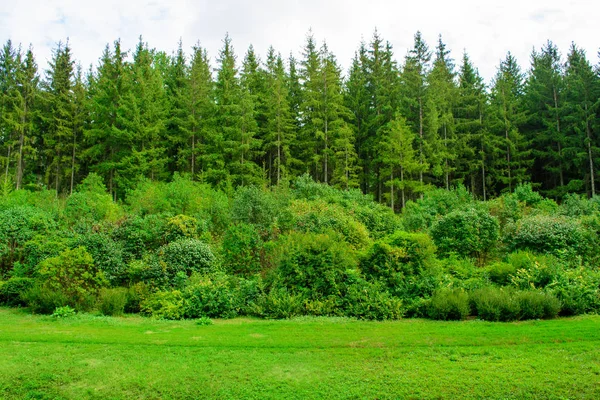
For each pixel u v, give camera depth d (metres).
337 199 21.11
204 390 5.32
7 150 33.91
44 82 35.81
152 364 6.09
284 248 10.97
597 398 5.02
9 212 14.06
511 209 18.06
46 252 12.01
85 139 34.09
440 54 46.41
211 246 13.28
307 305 9.59
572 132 33.84
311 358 6.33
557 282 9.82
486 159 35.91
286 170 33.19
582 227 14.48
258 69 40.69
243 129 32.62
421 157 32.41
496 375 5.61
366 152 36.12
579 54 37.69
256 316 9.59
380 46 38.03
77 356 6.40
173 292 9.97
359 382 5.49
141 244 13.14
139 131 30.75
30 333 7.69
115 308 9.68
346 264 10.31
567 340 6.97
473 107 36.66
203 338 7.38
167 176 31.91
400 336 7.39
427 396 5.12
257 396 5.17
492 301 8.87
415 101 34.06
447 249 14.11
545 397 5.07
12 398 5.18
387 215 19.08
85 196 18.03
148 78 34.72
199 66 35.34
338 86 36.88
